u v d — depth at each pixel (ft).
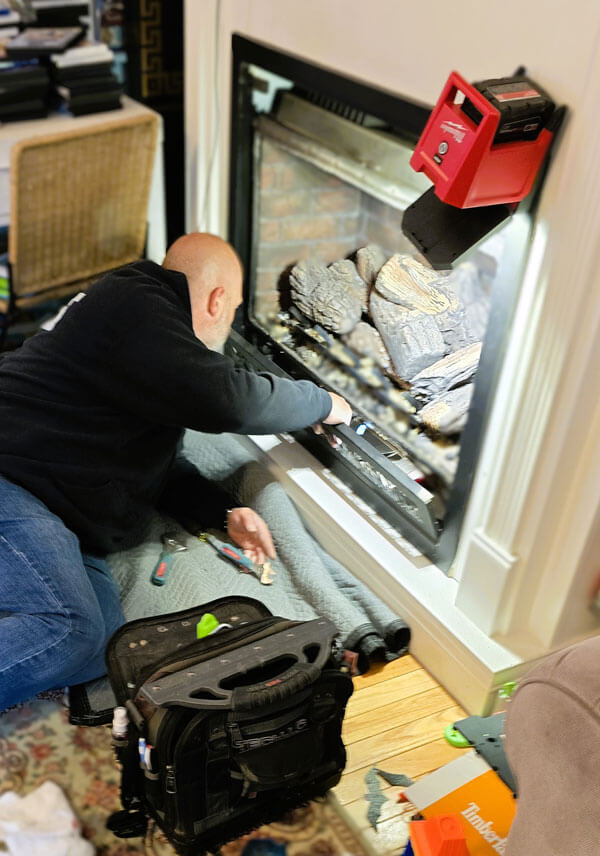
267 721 4.37
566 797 2.84
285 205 7.07
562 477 4.83
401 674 5.78
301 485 6.65
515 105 4.08
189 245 5.72
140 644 4.93
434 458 5.97
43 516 5.25
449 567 5.81
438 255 4.63
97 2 8.55
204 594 5.92
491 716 5.38
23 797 4.73
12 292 8.13
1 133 7.88
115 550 6.00
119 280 5.37
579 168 4.17
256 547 6.36
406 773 5.07
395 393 6.43
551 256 4.42
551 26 4.16
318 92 5.93
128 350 5.25
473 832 4.58
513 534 5.07
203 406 5.32
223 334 6.02
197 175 7.90
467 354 5.90
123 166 8.00
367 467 6.22
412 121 5.17
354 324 6.69
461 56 4.74
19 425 5.37
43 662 4.96
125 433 5.57
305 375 6.77
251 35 6.56
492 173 4.25
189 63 7.40
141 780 4.58
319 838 4.66
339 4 5.56
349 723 5.38
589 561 5.03
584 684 2.92
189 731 4.17
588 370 4.45
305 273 6.99
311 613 5.86
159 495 6.16
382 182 5.67
